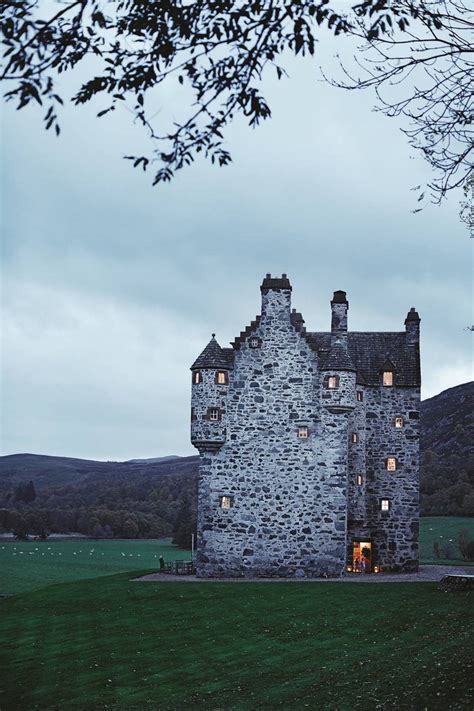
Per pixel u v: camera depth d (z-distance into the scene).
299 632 30.78
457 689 20.45
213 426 47.81
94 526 176.75
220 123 10.70
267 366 48.44
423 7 10.80
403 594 36.38
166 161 10.67
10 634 35.53
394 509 50.78
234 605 36.53
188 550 136.00
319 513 47.06
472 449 144.00
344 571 46.50
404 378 52.09
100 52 10.50
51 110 9.67
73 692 25.94
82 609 39.16
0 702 25.69
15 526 168.75
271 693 23.30
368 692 21.67
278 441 47.81
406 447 51.31
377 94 11.57
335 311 49.03
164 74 10.60
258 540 47.12
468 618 29.67
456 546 86.88
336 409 47.50
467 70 11.30
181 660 28.62
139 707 23.69
